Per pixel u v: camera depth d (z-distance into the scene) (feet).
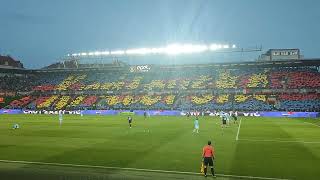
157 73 415.64
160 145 122.31
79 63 474.49
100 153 106.93
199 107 333.21
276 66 384.88
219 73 391.86
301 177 77.00
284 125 204.74
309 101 320.91
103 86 400.06
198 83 376.07
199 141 132.46
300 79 353.31
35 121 241.55
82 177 78.43
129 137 145.69
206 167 78.95
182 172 82.23
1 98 389.39
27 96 401.49
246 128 184.96
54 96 397.60
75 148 116.88
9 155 104.58
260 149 113.39
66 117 289.74
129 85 395.14
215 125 204.13
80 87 404.98
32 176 79.66
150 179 76.48
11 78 441.68
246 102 331.77
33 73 453.17
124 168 86.43
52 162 94.02
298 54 398.01
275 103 325.21
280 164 89.86
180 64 391.45
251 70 388.16
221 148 115.55
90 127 193.06
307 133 159.94
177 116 300.40
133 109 345.31
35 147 119.55
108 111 339.36
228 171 82.94
